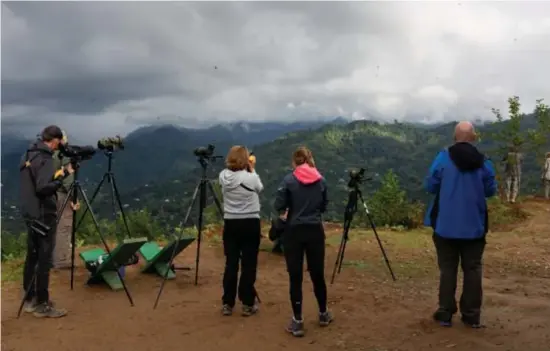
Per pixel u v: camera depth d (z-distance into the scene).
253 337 5.15
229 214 5.68
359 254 9.35
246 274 5.75
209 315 5.83
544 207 15.91
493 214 14.28
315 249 5.20
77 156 6.00
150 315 5.82
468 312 5.29
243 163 5.68
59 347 4.89
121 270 7.26
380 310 5.96
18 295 6.63
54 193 5.63
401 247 10.03
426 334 5.14
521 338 4.99
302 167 5.22
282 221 5.23
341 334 5.20
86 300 6.39
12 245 9.26
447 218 5.16
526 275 7.90
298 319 5.17
